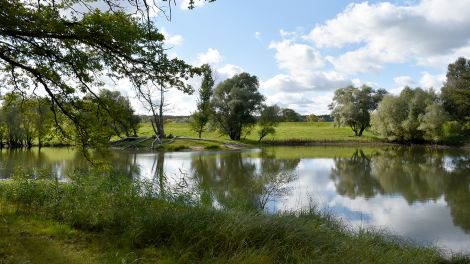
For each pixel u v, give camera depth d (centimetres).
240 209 1121
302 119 14100
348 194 2012
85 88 968
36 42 851
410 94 6391
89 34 821
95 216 782
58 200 866
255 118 6288
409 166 3284
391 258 838
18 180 989
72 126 1069
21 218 808
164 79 933
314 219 1202
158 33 864
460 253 1116
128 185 985
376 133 7119
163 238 739
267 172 2598
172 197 1056
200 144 5209
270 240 717
